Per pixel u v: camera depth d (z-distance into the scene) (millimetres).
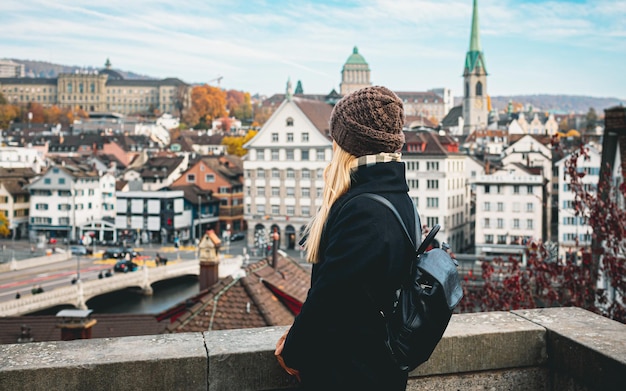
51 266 80688
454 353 4555
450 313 3127
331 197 3361
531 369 4746
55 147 170750
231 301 17453
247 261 83375
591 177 74938
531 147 105500
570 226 78875
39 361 3971
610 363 4223
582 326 4805
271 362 4172
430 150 87625
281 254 22953
